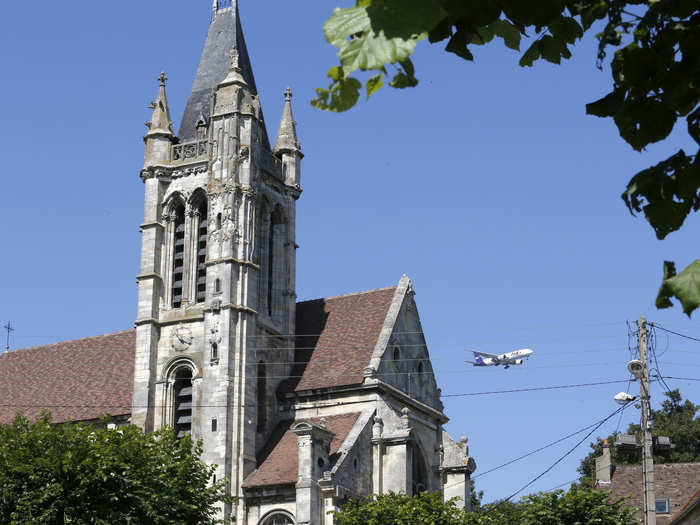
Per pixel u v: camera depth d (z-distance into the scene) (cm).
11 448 6569
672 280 1128
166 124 9781
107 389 10200
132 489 6391
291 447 8894
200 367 9044
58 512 6197
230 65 10194
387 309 9762
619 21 1214
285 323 9681
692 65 1160
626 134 1208
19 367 11056
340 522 7875
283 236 9938
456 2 1070
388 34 1044
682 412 13862
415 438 9162
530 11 1126
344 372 9212
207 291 9094
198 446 7325
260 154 9675
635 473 9712
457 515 7956
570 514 7462
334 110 1120
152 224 9531
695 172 1180
